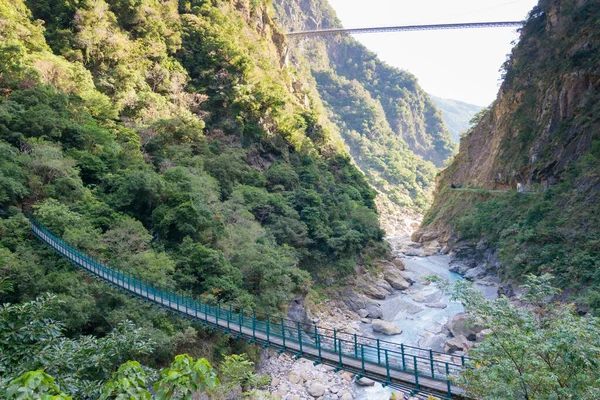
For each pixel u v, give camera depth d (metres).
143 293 23.47
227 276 30.41
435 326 38.81
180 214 32.09
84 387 7.31
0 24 40.94
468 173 93.62
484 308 11.43
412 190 169.00
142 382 5.42
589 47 58.56
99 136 38.53
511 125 75.25
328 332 37.50
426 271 61.19
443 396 13.45
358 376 15.95
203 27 71.75
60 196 30.23
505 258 49.16
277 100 69.88
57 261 24.41
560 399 9.11
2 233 24.33
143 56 57.88
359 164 179.50
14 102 34.69
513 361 10.00
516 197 59.41
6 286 10.30
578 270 35.97
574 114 56.56
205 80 65.75
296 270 38.84
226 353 27.81
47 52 44.69
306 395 27.09
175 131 50.56
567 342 9.03
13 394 4.07
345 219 59.38
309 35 143.50
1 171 27.22
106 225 30.12
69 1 53.06
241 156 55.66
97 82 49.00
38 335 7.75
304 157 68.94
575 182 46.34
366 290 48.69
